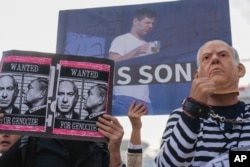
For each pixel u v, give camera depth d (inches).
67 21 145.4
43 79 89.9
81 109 89.4
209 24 136.4
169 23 139.2
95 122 89.0
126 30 141.4
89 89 90.6
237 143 75.4
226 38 134.3
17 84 89.3
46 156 90.2
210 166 73.4
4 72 89.7
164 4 140.5
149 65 136.9
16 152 92.5
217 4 136.9
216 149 75.7
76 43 143.3
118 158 88.0
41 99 89.0
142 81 135.9
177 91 132.6
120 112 134.0
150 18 140.6
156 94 133.5
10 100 88.4
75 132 88.0
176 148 70.7
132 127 123.5
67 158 91.6
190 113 71.2
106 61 92.7
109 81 91.8
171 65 135.5
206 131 77.8
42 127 87.7
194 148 71.7
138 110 124.1
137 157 120.0
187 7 138.9
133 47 139.6
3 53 91.9
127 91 135.5
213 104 82.2
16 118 87.7
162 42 138.1
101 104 90.2
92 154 94.8
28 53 90.8
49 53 91.2
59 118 88.4
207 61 82.4
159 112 131.6
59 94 89.6
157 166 76.8
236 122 77.3
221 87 80.3
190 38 136.7
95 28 143.4
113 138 86.7
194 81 73.7
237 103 82.0
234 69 81.4
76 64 91.5
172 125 80.6
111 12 143.3
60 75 90.4
